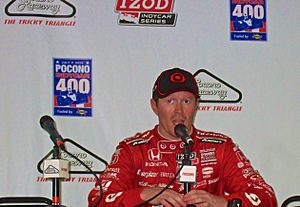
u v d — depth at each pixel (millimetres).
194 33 9805
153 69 9680
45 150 9383
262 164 9680
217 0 9906
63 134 9430
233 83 9773
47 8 9633
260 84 9812
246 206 7410
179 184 8156
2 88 9414
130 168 8188
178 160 8266
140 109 9594
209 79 9750
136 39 9711
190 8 9852
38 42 9555
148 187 7750
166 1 9812
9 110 9391
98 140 9484
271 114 9766
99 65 9609
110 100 9562
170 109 8141
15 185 9266
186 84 8148
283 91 9820
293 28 9969
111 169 8102
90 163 9430
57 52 9570
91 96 9539
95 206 7375
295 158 9719
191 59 9758
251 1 9938
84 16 9672
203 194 7238
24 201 8672
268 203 7648
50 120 7066
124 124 9547
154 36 9742
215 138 8438
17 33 9539
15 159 9312
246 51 9852
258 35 9898
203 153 8305
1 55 9469
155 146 8336
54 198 6699
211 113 9695
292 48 9922
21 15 9578
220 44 9828
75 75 9555
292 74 9867
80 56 9586
